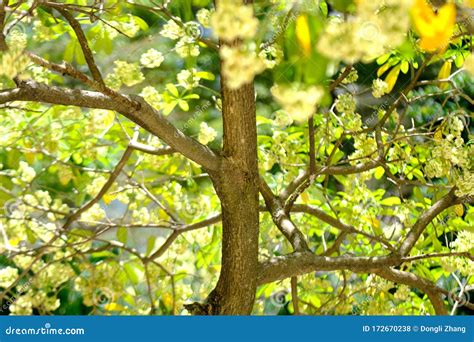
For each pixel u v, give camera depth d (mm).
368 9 1974
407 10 1954
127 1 4523
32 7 3152
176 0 5031
